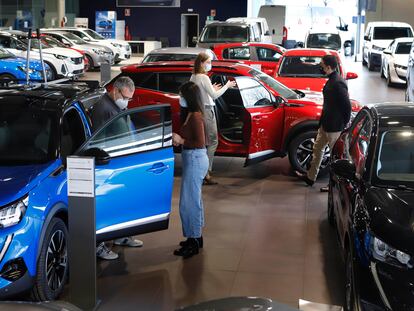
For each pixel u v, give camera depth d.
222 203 7.61
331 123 7.70
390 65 19.45
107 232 5.14
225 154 8.77
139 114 5.25
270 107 8.60
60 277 4.91
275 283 5.28
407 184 4.59
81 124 5.54
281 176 8.98
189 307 3.36
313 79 12.98
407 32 25.31
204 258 5.83
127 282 5.29
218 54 16.11
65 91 5.79
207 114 7.99
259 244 6.20
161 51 13.22
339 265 5.65
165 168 5.39
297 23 29.81
